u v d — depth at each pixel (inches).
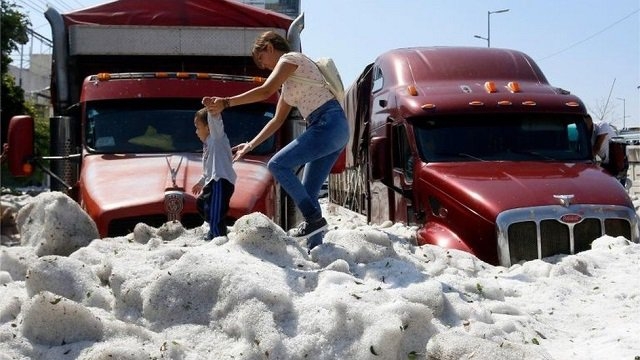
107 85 405.7
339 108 258.8
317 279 224.4
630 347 215.2
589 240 368.2
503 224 360.8
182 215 323.3
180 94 402.9
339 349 193.0
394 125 472.1
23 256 269.1
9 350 194.2
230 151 293.3
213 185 287.4
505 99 460.4
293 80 255.1
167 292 218.2
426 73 506.9
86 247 276.1
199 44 453.1
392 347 191.2
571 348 218.8
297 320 201.9
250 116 403.2
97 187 342.6
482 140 449.7
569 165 429.1
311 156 255.3
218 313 210.2
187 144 391.5
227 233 298.2
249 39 455.5
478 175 403.2
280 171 255.0
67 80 453.4
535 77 511.8
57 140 410.9
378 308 199.0
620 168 484.4
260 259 235.3
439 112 453.7
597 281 293.9
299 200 256.1
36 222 307.4
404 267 241.9
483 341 189.2
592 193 379.9
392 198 510.3
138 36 449.4
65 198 299.7
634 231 374.6
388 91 517.7
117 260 243.0
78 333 200.4
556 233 364.5
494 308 243.1
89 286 231.3
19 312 215.0
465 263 302.4
